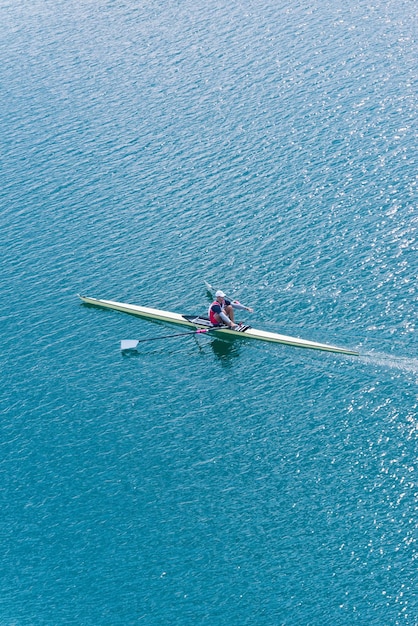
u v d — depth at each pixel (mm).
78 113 85250
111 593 41812
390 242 60531
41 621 41062
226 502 45281
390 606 39375
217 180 71250
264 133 76125
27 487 47844
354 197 65875
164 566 42625
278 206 66688
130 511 45625
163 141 77938
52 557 43938
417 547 41531
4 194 74938
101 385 54125
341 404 49562
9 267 65750
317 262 60156
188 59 91000
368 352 52344
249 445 48281
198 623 39906
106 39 99625
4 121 86688
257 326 56062
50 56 98625
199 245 64312
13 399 53875
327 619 39281
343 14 93750
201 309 58750
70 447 49969
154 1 106812
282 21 95000
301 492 45062
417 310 54281
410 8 92062
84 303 61094
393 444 46531
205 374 53781
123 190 72375
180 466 47719
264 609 40062
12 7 116125
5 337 59031
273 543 42844
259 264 61188
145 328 58250
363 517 43250
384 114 75500
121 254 65062
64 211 71188
